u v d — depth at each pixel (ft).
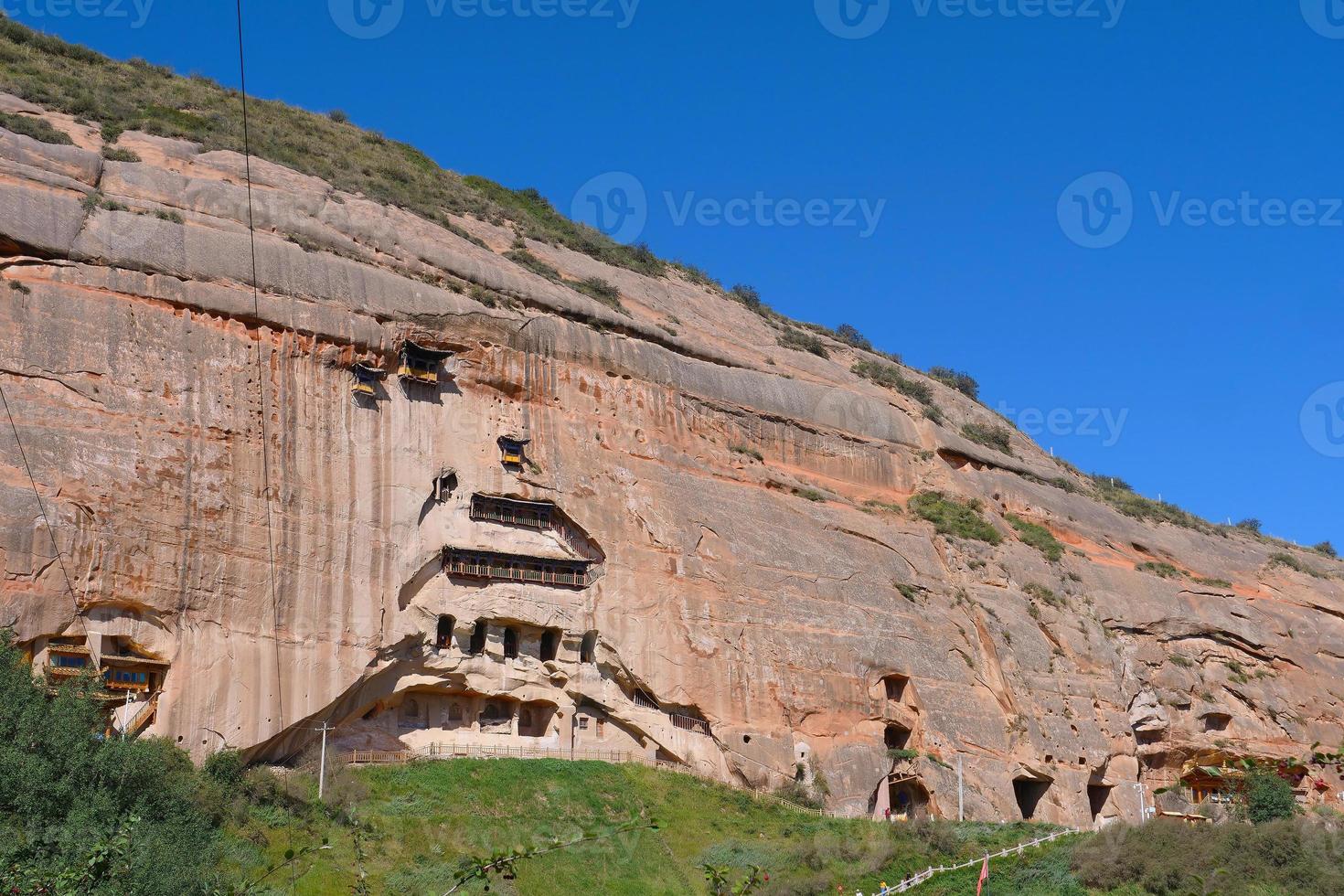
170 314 159.94
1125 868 162.71
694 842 162.50
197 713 144.77
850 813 188.65
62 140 175.94
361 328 174.09
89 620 141.38
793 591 203.62
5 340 146.41
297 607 156.46
